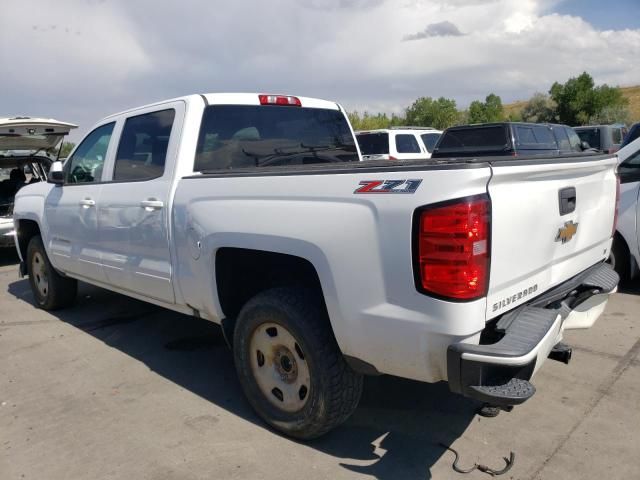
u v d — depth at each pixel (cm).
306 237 301
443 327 257
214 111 419
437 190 255
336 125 507
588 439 333
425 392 399
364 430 352
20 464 328
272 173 323
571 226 329
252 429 357
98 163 505
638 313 541
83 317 606
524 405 375
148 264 423
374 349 285
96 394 417
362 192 280
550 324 282
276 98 461
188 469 316
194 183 377
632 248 595
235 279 373
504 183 269
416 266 261
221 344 515
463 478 300
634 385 396
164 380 438
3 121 818
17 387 434
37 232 650
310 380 318
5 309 652
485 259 257
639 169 585
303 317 312
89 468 321
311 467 314
